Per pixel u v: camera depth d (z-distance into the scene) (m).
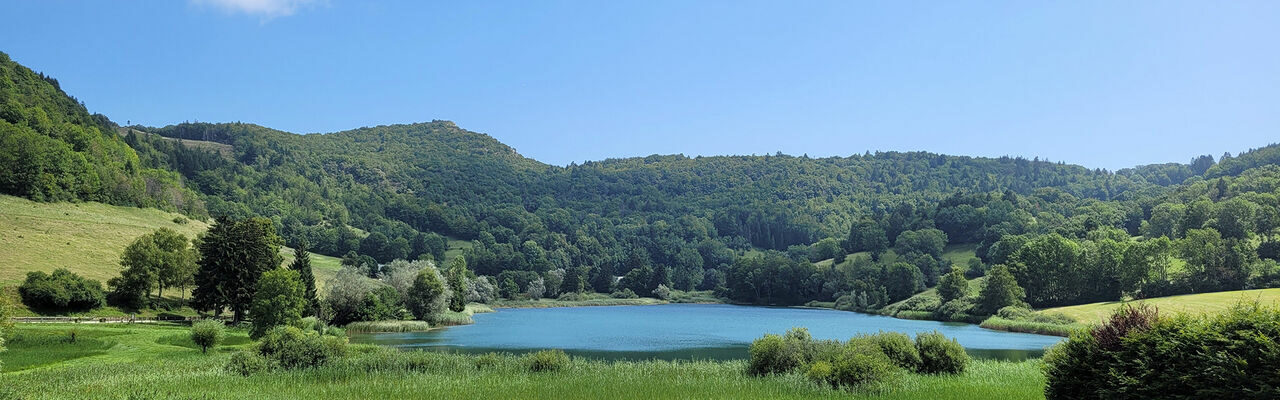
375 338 89.19
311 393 30.59
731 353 72.31
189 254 103.06
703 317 155.12
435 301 117.12
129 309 92.62
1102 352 22.64
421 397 29.83
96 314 86.62
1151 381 20.89
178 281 100.44
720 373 39.94
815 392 31.45
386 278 127.00
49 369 42.47
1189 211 171.38
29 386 32.12
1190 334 20.19
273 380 35.38
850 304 189.50
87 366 42.09
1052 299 141.50
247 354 41.62
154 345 59.12
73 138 177.38
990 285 130.00
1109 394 21.92
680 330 110.25
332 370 39.19
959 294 146.50
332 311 102.25
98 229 131.62
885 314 164.12
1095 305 122.12
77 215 139.12
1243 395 18.89
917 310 152.50
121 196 165.88
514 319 143.12
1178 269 138.50
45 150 148.88
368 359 42.19
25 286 82.00
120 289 93.06
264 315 69.50
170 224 159.75
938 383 33.16
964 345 79.94
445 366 41.94
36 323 72.56
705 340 90.44
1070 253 139.00
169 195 189.12
